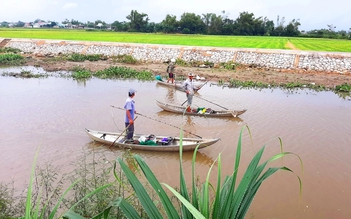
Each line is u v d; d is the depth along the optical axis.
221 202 2.59
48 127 13.59
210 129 13.91
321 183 9.20
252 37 66.56
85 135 12.66
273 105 18.39
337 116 16.22
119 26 87.50
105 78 26.45
